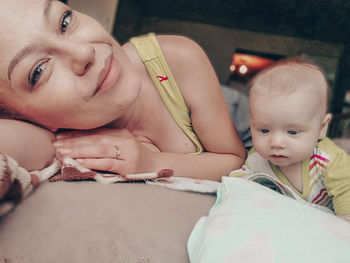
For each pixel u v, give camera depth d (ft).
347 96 10.72
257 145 3.23
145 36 4.18
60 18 2.76
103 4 10.82
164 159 3.60
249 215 2.08
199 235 2.13
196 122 4.07
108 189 2.62
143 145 3.79
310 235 1.85
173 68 3.94
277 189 3.33
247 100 6.36
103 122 3.17
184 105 4.02
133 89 3.07
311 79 2.98
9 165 2.02
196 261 1.92
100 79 2.80
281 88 2.97
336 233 1.89
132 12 10.84
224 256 1.78
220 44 10.52
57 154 2.97
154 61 3.91
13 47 2.60
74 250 1.92
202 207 2.68
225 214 2.16
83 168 2.87
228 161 4.05
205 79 4.00
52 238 1.94
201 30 10.65
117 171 3.16
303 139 2.97
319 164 3.25
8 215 1.92
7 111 3.10
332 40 10.76
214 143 4.16
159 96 4.02
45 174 2.58
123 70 3.06
